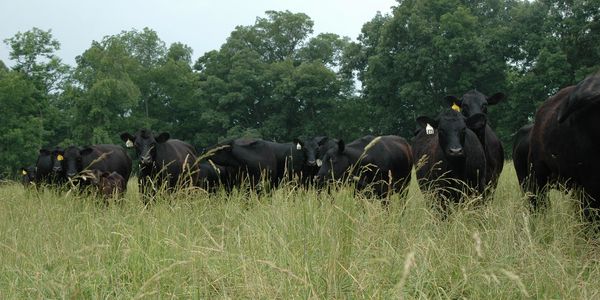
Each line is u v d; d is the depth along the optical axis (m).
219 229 7.36
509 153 39.41
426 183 8.98
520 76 42.56
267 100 56.53
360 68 52.31
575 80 36.84
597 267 5.23
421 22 42.88
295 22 64.56
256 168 13.80
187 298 4.80
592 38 38.59
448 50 40.69
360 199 6.76
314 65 54.00
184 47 70.56
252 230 6.13
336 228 5.52
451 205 7.45
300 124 56.50
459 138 8.55
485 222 6.68
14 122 44.03
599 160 6.73
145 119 56.66
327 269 4.66
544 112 7.80
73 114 52.75
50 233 7.12
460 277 4.87
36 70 51.69
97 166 14.84
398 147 11.98
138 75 60.00
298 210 6.62
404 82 43.81
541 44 39.97
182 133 62.47
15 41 51.41
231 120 58.56
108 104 52.28
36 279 5.10
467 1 50.88
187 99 60.84
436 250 5.26
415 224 6.64
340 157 11.51
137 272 5.30
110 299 4.94
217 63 60.84
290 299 4.42
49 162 16.52
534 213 7.11
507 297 4.60
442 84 43.56
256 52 59.94
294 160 14.38
